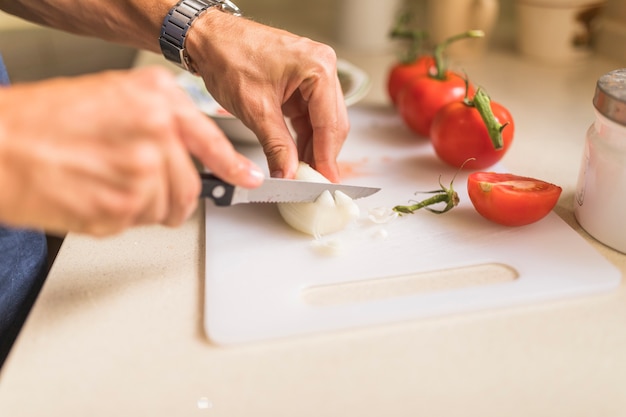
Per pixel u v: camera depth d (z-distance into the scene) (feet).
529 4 3.78
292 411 1.48
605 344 1.67
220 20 2.38
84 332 1.73
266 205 2.35
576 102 3.34
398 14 4.25
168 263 2.03
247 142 2.85
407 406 1.49
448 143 2.55
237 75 2.28
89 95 1.31
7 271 2.14
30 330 1.73
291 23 4.90
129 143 1.30
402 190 2.46
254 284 1.90
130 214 1.39
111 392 1.53
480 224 2.19
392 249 2.06
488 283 1.89
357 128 3.10
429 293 1.83
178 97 1.44
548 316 1.77
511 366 1.60
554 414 1.46
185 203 1.53
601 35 3.96
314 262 2.00
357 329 1.73
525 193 2.05
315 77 2.25
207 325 1.71
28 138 1.26
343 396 1.52
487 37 4.04
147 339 1.70
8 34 4.28
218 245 2.09
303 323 1.73
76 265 2.02
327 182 2.17
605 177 1.99
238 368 1.60
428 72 2.96
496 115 2.48
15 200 1.29
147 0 2.47
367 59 4.18
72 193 1.31
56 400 1.51
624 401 1.50
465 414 1.46
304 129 2.55
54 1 2.59
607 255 2.03
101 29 2.67
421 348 1.66
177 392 1.53
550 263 1.96
